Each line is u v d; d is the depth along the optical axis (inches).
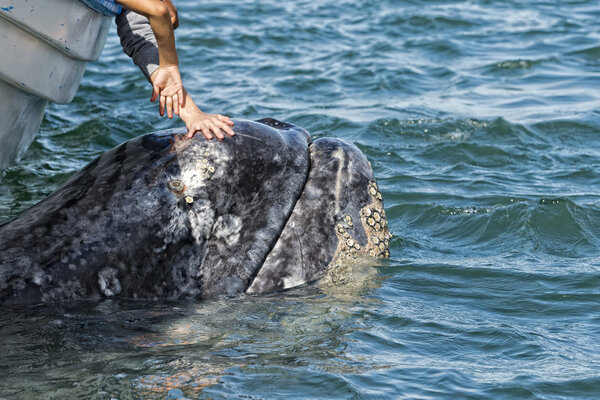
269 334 636.7
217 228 735.1
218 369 571.2
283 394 540.1
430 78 1801.2
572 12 2519.7
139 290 697.0
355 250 780.6
